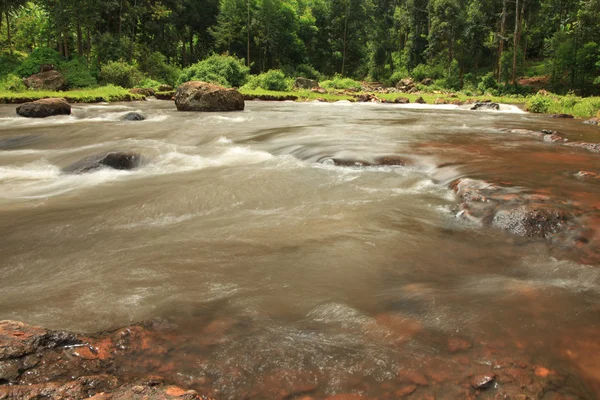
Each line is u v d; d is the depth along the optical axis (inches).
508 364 79.4
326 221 167.5
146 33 1743.4
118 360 78.5
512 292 109.7
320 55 2647.6
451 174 235.3
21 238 155.5
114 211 185.0
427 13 2283.5
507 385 73.8
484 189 195.2
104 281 117.3
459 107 992.9
